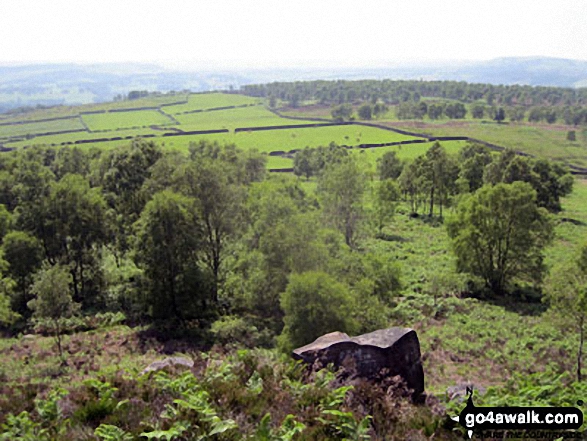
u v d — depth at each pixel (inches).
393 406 425.1
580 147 7032.5
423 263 2733.8
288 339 1274.6
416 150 6077.8
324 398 416.8
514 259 2367.1
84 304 2178.9
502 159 3993.6
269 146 6387.8
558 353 1529.3
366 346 573.6
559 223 3747.5
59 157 3816.4
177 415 368.2
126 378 463.5
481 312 1990.7
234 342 1606.8
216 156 4001.0
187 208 1909.4
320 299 1269.7
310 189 4291.3
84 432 361.7
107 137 7042.3
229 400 405.4
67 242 2271.2
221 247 2127.2
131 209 2603.3
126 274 2497.5
